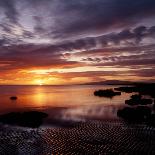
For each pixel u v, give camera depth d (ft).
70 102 210.79
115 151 58.85
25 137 75.20
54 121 105.19
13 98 252.01
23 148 62.64
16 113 119.44
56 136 75.61
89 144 65.31
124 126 90.79
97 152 58.29
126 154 56.39
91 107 167.63
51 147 63.05
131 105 177.27
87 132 80.89
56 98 266.16
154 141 67.62
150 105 169.78
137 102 187.32
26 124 98.07
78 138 72.28
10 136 77.00
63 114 130.21
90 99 246.06
